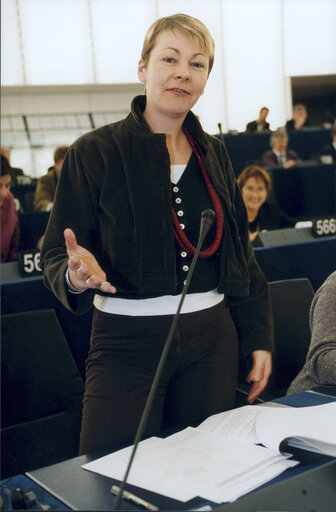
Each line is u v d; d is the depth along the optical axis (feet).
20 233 12.51
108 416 4.13
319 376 4.68
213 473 2.98
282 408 3.72
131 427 4.13
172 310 4.23
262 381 4.82
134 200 4.17
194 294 4.33
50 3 28.14
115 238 4.17
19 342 5.87
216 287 4.48
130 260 4.17
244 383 6.29
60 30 28.60
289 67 27.40
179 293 4.24
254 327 4.87
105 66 29.50
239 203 4.89
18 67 28.22
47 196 13.97
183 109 4.27
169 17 4.31
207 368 4.37
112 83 29.63
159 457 3.20
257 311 4.91
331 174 16.55
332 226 10.12
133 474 3.04
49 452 5.65
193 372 4.34
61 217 4.22
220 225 4.42
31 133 28.68
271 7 26.63
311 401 4.16
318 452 3.19
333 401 4.15
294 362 6.62
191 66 4.24
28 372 5.85
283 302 6.70
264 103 27.09
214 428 3.64
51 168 14.16
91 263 3.62
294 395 4.31
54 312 6.17
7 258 11.24
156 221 4.20
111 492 2.89
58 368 6.00
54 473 3.13
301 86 27.76
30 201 16.28
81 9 28.60
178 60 4.19
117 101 30.19
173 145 4.46
